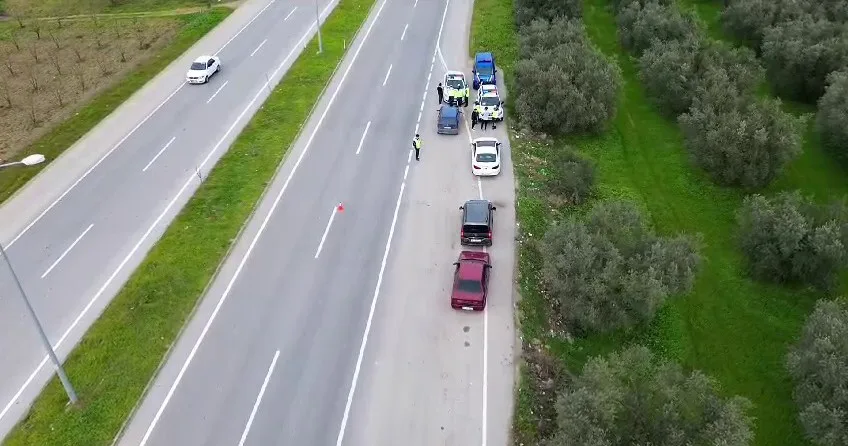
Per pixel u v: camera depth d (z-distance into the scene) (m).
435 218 34.25
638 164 41.91
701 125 39.31
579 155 38.75
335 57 53.97
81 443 23.02
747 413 26.16
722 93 40.84
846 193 38.88
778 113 38.09
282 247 32.31
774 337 29.69
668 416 20.78
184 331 27.53
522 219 34.00
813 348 24.09
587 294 26.73
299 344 26.73
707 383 22.08
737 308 31.22
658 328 29.69
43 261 32.16
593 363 22.58
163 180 38.28
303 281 30.08
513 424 23.28
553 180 37.88
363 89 48.66
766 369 28.14
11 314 28.97
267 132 42.91
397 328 27.41
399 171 38.47
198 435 23.22
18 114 47.06
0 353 26.91
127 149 41.72
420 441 22.78
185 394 24.75
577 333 28.44
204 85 50.00
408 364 25.72
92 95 49.19
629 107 48.41
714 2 64.94
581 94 41.47
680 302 31.42
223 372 25.59
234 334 27.30
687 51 46.78
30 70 54.19
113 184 38.09
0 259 32.31
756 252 32.00
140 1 69.62
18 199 37.09
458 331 27.20
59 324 28.27
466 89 45.78
